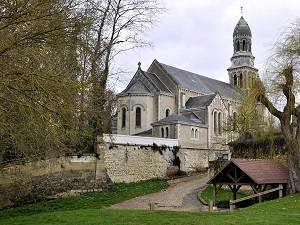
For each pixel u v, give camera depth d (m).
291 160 22.61
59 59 13.70
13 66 11.06
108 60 29.17
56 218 17.38
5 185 25.16
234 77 72.38
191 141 45.44
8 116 11.80
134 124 49.28
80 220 16.30
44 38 11.43
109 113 31.41
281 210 17.81
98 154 30.55
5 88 11.06
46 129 12.54
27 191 25.95
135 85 50.81
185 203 26.48
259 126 24.70
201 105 51.88
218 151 47.31
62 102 11.97
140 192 30.55
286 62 21.98
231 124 44.72
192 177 39.78
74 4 12.14
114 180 32.03
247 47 73.56
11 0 10.70
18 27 10.97
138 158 34.94
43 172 27.12
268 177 22.83
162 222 14.70
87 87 13.79
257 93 22.44
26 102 11.59
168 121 44.38
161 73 54.84
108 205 26.08
